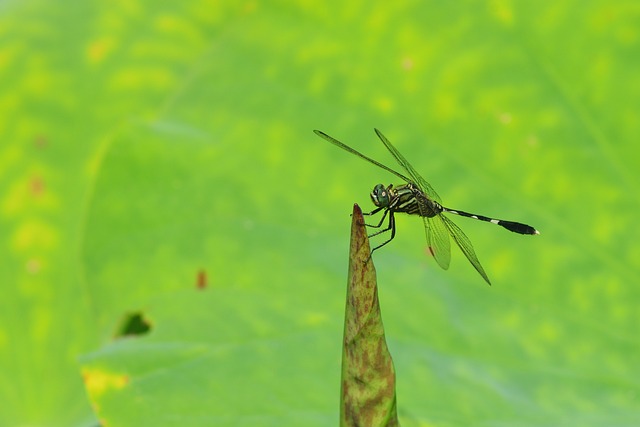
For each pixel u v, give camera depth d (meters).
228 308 1.39
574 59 1.42
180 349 1.37
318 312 1.39
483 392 1.37
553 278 1.39
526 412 1.36
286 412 1.36
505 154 1.42
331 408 1.36
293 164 1.42
